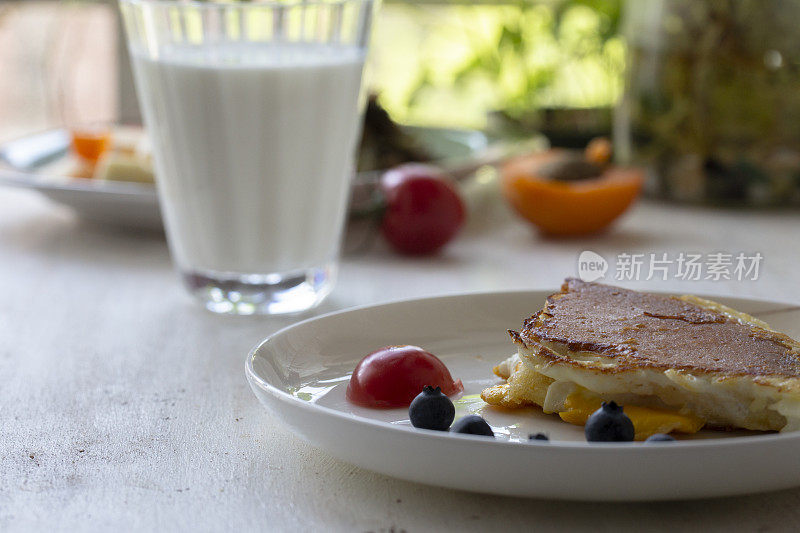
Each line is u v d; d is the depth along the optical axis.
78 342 0.62
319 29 0.63
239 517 0.48
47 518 0.48
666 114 0.81
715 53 0.78
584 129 0.92
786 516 0.47
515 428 0.50
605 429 0.48
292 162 0.63
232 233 0.64
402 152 0.83
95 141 0.82
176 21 0.62
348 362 0.55
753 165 0.80
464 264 0.74
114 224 0.80
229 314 0.65
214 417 0.54
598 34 0.94
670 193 0.84
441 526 0.47
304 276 0.65
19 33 1.08
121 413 0.55
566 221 0.77
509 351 0.56
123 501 0.49
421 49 1.08
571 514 0.47
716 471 0.45
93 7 1.05
